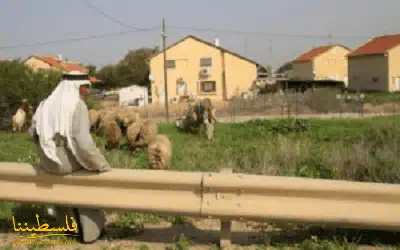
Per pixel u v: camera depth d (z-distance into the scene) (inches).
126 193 171.2
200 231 197.3
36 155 414.9
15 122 826.2
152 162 354.9
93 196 172.6
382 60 1968.5
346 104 1229.7
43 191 176.9
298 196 162.2
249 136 663.1
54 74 950.4
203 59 1947.6
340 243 175.0
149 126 506.6
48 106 172.7
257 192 163.9
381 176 280.5
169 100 1911.9
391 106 1235.2
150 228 201.6
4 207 222.8
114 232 192.5
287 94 1327.5
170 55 1942.7
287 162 345.1
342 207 160.1
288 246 174.4
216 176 167.0
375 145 385.7
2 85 889.5
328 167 313.1
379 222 157.6
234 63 1961.1
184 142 607.5
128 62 2920.8
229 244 172.7
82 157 168.1
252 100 1310.3
